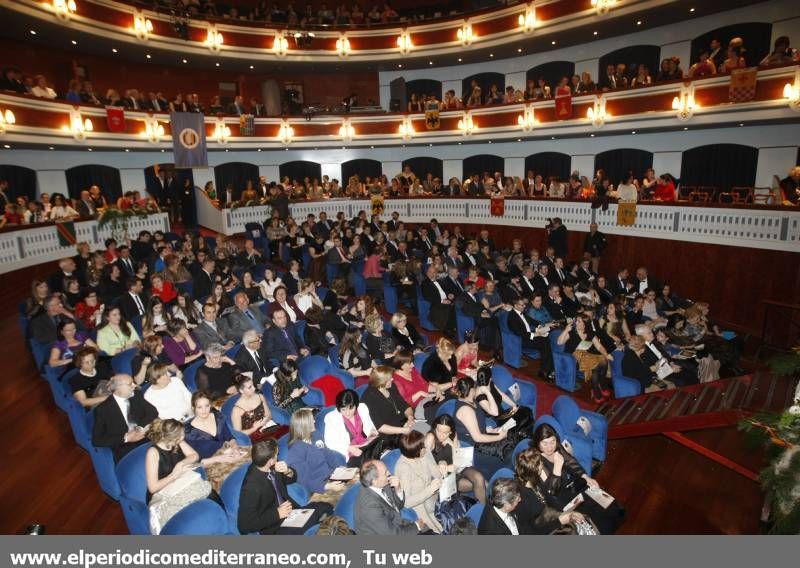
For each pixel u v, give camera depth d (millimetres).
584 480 5141
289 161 22203
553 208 15930
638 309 10680
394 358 6727
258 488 4363
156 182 19062
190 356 7816
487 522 4215
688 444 6430
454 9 22406
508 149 20219
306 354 7969
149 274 11828
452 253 13242
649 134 16516
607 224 14570
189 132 17516
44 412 7383
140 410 5766
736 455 6199
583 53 18281
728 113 12938
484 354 10289
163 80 20188
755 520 5414
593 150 17953
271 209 18172
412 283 12023
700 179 15672
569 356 8570
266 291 10242
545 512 4504
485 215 17891
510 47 18656
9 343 9648
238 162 21312
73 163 16578
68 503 5605
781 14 13992
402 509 4617
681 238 12938
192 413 6238
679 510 5668
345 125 20438
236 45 18984
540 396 8562
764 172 14367
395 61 20547
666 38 16203
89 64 17969
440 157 21969
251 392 5973
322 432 5684
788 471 3279
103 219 13930
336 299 10211
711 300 12578
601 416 6250
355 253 13828
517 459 4664
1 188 13195
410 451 4586
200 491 4707
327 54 20141
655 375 8258
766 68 12094
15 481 5949
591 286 12000
